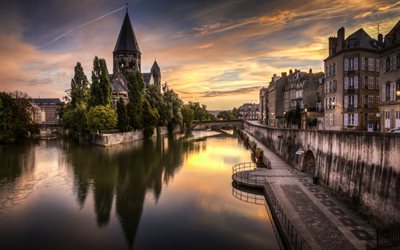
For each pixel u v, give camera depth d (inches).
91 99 3452.3
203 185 1524.4
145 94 4495.6
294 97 3730.3
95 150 2711.6
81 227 1010.1
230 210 1154.7
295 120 3250.5
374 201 830.5
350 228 802.8
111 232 968.3
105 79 3462.1
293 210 948.0
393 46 1379.2
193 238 920.3
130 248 861.8
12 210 1165.7
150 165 2049.7
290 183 1304.1
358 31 2047.2
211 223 1031.0
